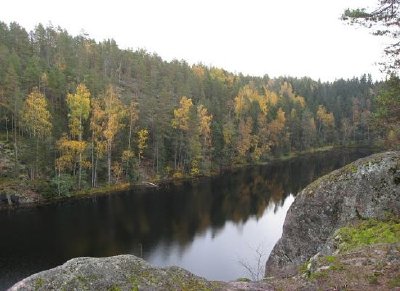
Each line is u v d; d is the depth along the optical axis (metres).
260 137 87.50
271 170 73.12
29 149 49.47
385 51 11.74
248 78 150.62
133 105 61.94
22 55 77.12
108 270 8.88
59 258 30.53
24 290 8.16
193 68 124.88
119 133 61.00
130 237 35.59
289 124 100.44
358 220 14.08
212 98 90.56
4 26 83.19
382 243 10.82
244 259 30.62
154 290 8.80
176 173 65.31
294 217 16.64
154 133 64.75
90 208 45.06
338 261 10.00
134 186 57.16
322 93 134.25
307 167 75.50
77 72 69.19
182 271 9.76
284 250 16.80
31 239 34.72
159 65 105.12
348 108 121.75
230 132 78.44
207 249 32.78
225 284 9.76
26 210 43.62
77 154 53.09
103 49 106.31
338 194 15.30
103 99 59.47
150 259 30.62
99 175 57.62
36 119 50.12
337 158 86.75
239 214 43.25
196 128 68.25
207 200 49.34
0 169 48.56
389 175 14.13
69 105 54.03
